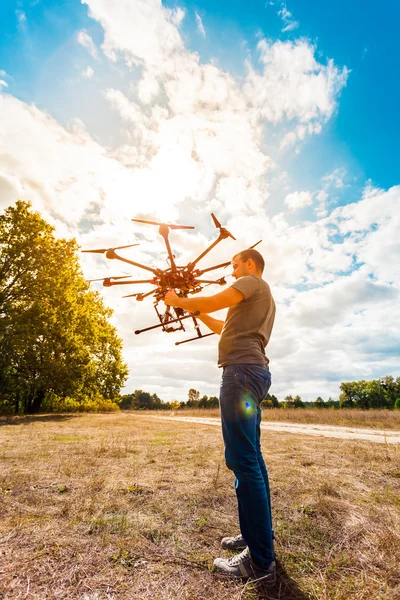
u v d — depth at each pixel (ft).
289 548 7.71
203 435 28.48
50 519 9.05
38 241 68.03
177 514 9.57
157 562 6.97
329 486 11.50
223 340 7.57
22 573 6.31
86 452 19.12
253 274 8.28
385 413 59.36
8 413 74.43
